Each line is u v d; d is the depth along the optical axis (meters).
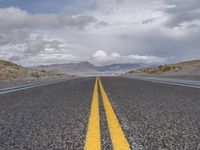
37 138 3.48
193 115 5.24
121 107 6.54
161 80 26.09
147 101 7.89
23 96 10.31
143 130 3.89
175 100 8.10
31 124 4.49
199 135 3.56
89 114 5.53
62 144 3.16
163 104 7.11
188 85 17.12
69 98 9.22
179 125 4.26
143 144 3.10
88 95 10.33
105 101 7.94
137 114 5.41
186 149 2.90
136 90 12.80
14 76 35.16
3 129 4.08
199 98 8.68
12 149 2.97
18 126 4.32
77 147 3.01
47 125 4.39
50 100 8.60
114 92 11.70
